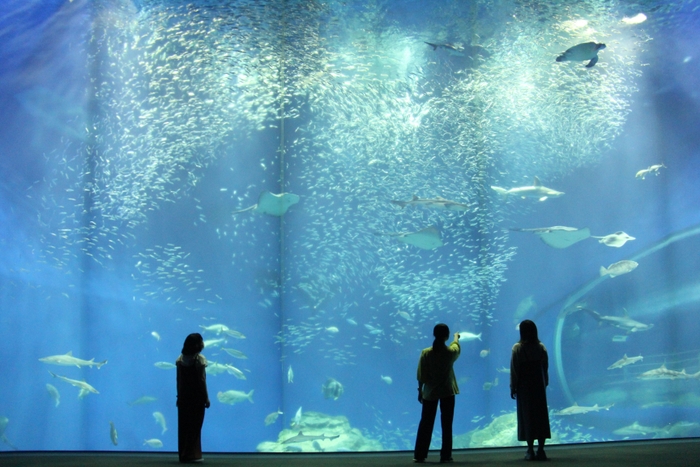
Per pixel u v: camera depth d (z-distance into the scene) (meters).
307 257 13.86
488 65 11.49
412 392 14.16
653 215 11.09
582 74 11.28
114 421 13.29
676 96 10.88
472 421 13.00
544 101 11.78
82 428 12.21
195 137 13.24
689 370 10.20
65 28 11.32
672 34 10.60
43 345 11.71
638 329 10.45
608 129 11.44
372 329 12.96
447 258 13.37
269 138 13.46
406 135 12.73
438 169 12.95
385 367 14.15
